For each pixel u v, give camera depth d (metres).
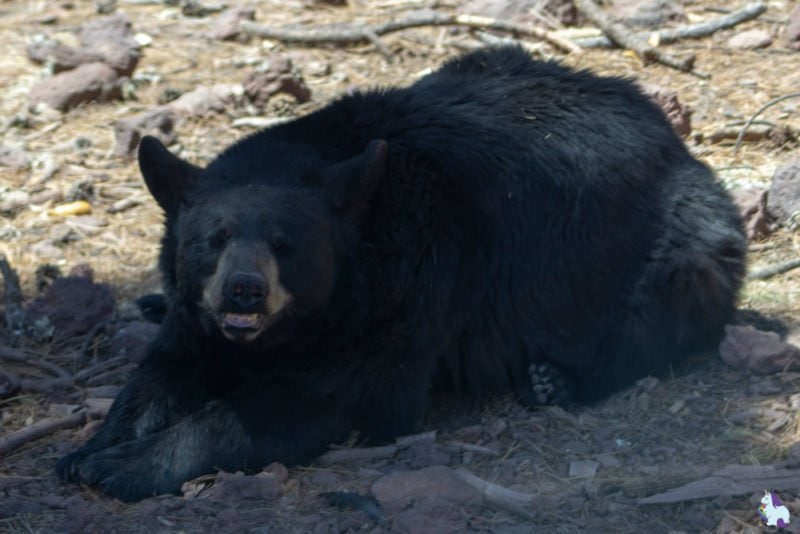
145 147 9.52
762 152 14.38
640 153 10.69
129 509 8.76
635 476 8.70
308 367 9.52
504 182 10.08
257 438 9.20
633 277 10.55
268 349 9.52
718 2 18.64
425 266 9.65
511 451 9.34
